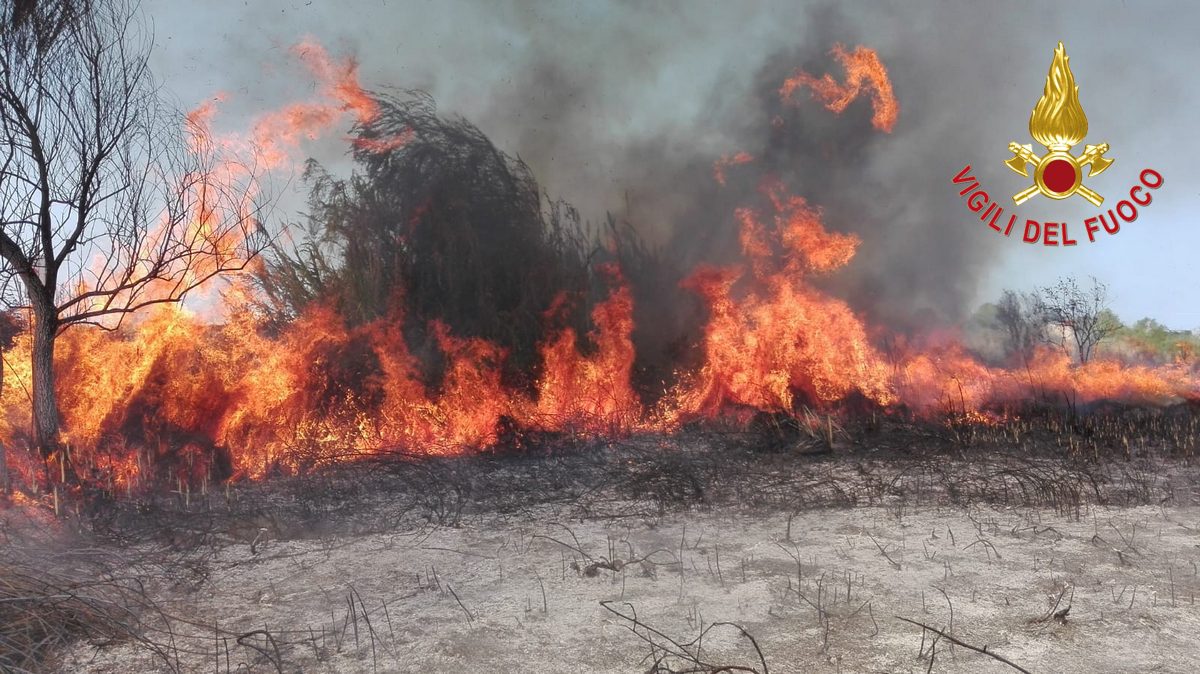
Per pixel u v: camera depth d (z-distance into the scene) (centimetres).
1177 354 1553
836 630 351
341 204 1081
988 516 567
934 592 401
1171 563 448
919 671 307
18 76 681
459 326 1057
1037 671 306
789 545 497
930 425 986
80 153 710
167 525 553
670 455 807
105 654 337
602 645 337
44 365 709
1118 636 341
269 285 1020
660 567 452
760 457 810
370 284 1027
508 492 666
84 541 521
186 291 820
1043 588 405
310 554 498
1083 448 843
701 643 337
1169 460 793
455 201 1117
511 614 378
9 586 362
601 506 616
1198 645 331
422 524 570
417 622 370
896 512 581
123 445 779
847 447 860
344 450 820
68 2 704
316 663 325
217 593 423
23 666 320
